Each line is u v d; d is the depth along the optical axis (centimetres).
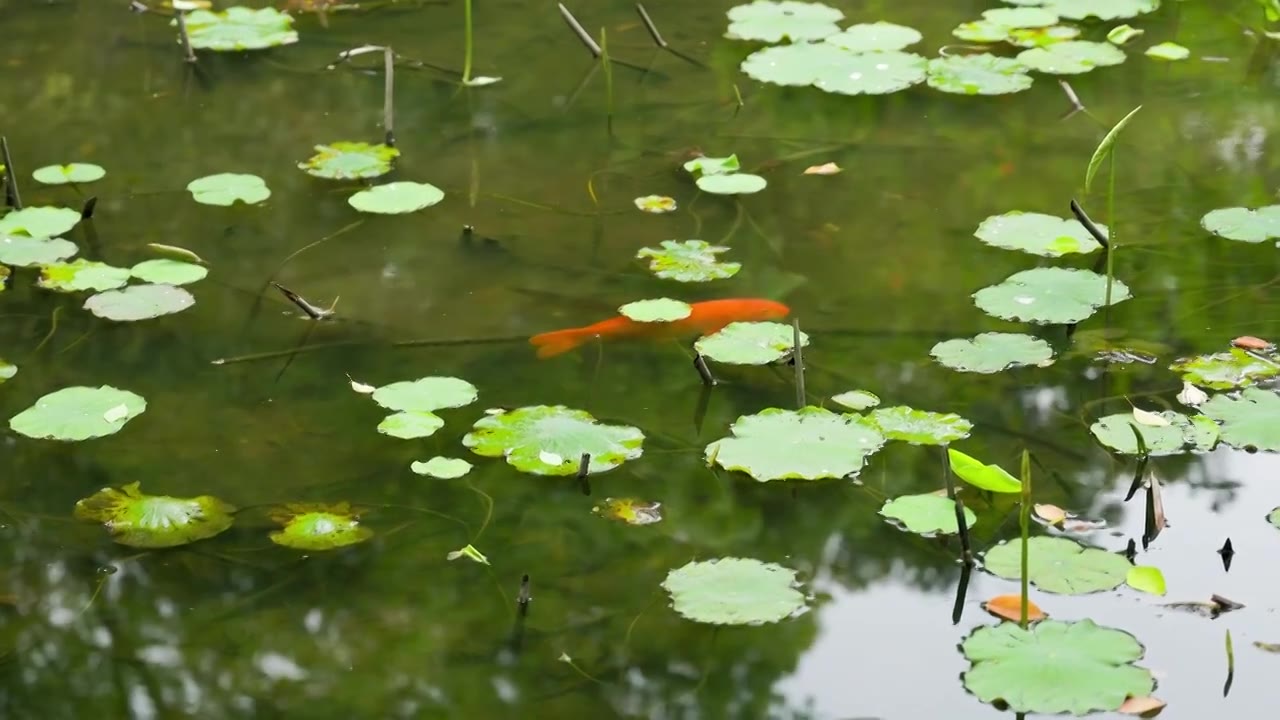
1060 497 259
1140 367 302
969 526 252
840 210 383
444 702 213
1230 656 209
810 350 312
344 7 557
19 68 488
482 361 310
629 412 290
